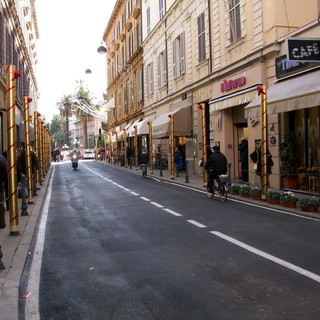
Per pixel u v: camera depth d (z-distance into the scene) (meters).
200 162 17.41
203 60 22.12
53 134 115.00
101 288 5.40
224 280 5.54
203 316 4.39
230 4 18.75
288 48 12.34
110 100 56.91
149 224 9.72
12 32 25.27
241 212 11.12
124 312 4.58
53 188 19.78
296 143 14.95
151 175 25.92
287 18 15.40
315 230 8.59
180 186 18.97
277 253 6.80
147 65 35.50
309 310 4.44
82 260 6.80
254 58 16.55
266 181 13.14
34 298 5.13
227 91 19.38
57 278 5.91
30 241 8.19
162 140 32.66
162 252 7.11
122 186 19.59
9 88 8.68
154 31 32.06
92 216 11.23
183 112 24.44
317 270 5.84
